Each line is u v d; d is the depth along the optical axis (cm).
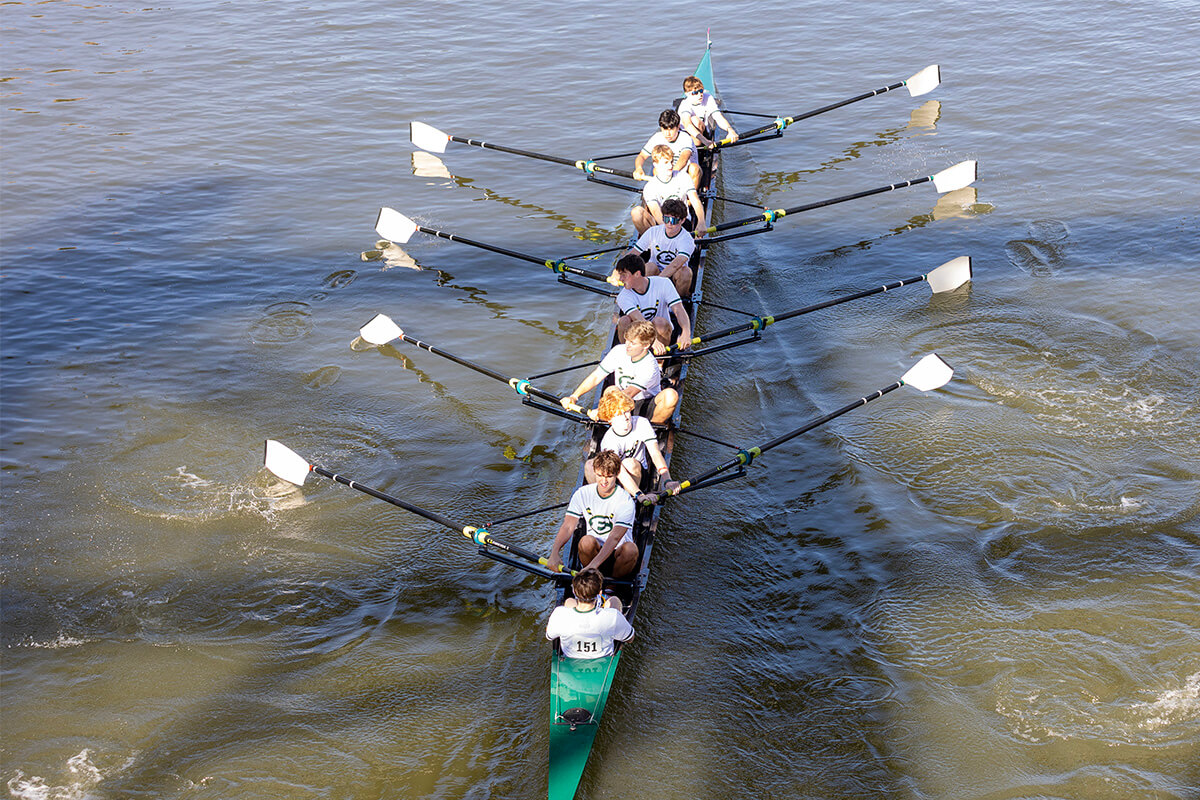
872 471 1116
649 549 949
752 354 1366
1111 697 827
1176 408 1170
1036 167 1805
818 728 826
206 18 2758
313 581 989
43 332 1398
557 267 1436
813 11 2689
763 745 815
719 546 1028
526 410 1252
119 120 2123
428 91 2259
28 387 1279
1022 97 2089
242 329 1418
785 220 1728
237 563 1010
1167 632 883
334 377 1316
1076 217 1622
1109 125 1928
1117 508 1032
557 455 1170
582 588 802
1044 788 757
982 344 1328
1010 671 858
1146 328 1317
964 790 763
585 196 1817
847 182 1836
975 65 2272
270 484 1120
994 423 1176
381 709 850
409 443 1192
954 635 902
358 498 1103
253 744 817
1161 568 955
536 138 2020
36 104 2195
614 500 877
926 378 1155
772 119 2098
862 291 1467
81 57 2477
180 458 1160
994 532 1017
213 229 1694
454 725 834
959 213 1681
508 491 1114
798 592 966
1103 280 1440
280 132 2072
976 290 1455
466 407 1259
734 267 1591
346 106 2192
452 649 911
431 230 1606
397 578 995
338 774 792
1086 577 953
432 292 1521
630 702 856
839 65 2336
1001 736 802
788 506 1080
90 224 1700
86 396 1265
